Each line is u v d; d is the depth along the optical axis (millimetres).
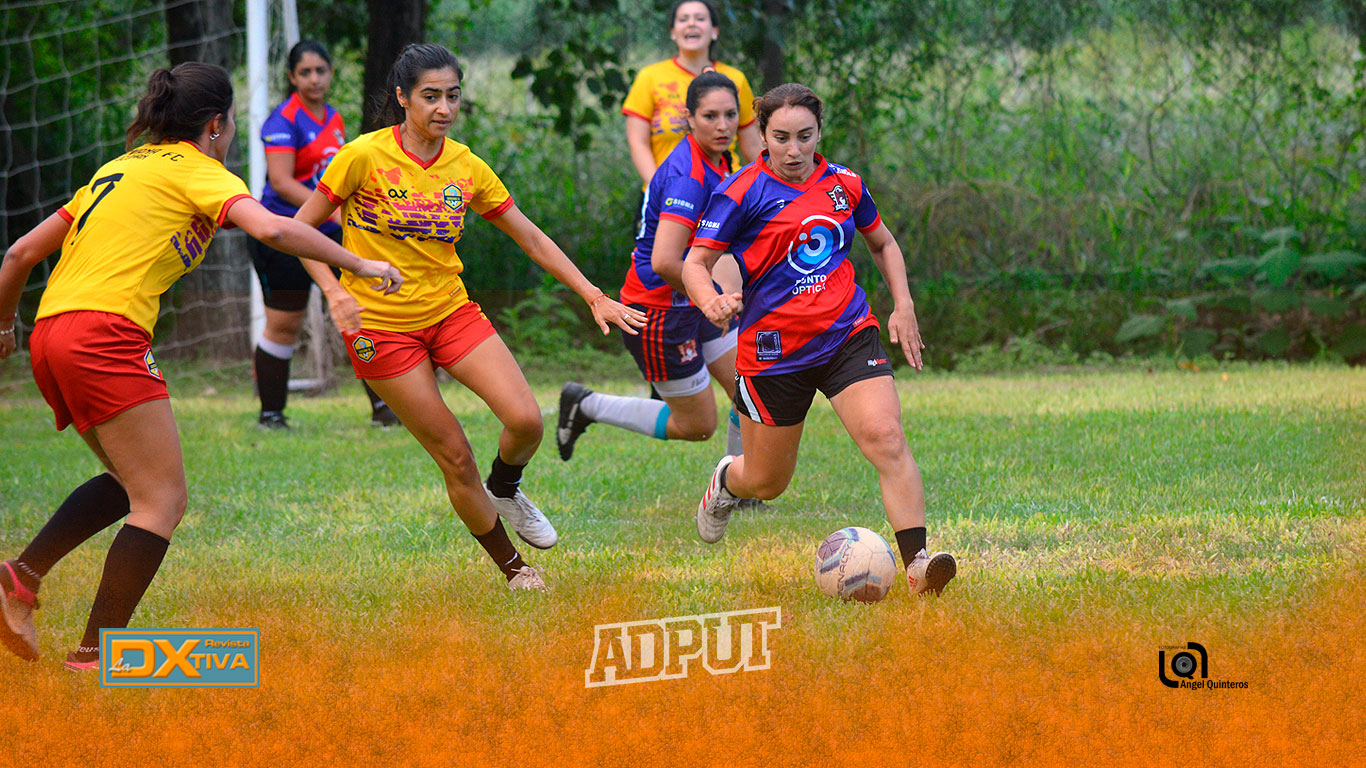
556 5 46500
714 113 17469
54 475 24250
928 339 47438
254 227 12477
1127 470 22234
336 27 49750
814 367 14984
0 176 49906
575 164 51188
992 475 22328
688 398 20422
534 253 15797
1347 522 17641
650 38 49125
